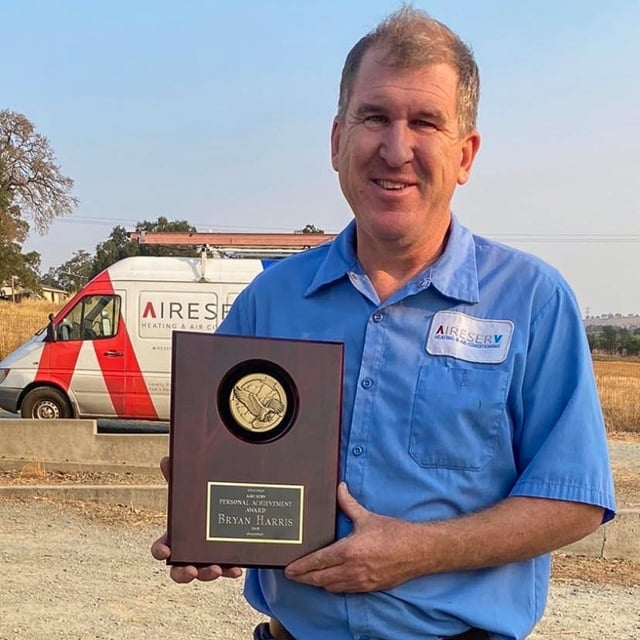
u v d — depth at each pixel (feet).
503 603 7.09
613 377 91.35
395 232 7.07
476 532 6.69
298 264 8.00
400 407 7.07
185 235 46.37
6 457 34.35
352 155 7.14
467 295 7.19
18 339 96.99
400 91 6.91
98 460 34.42
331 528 6.86
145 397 42.24
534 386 7.06
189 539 6.79
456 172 7.23
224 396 6.85
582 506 6.77
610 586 21.25
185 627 17.66
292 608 7.32
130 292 42.57
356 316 7.41
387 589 6.84
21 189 195.52
